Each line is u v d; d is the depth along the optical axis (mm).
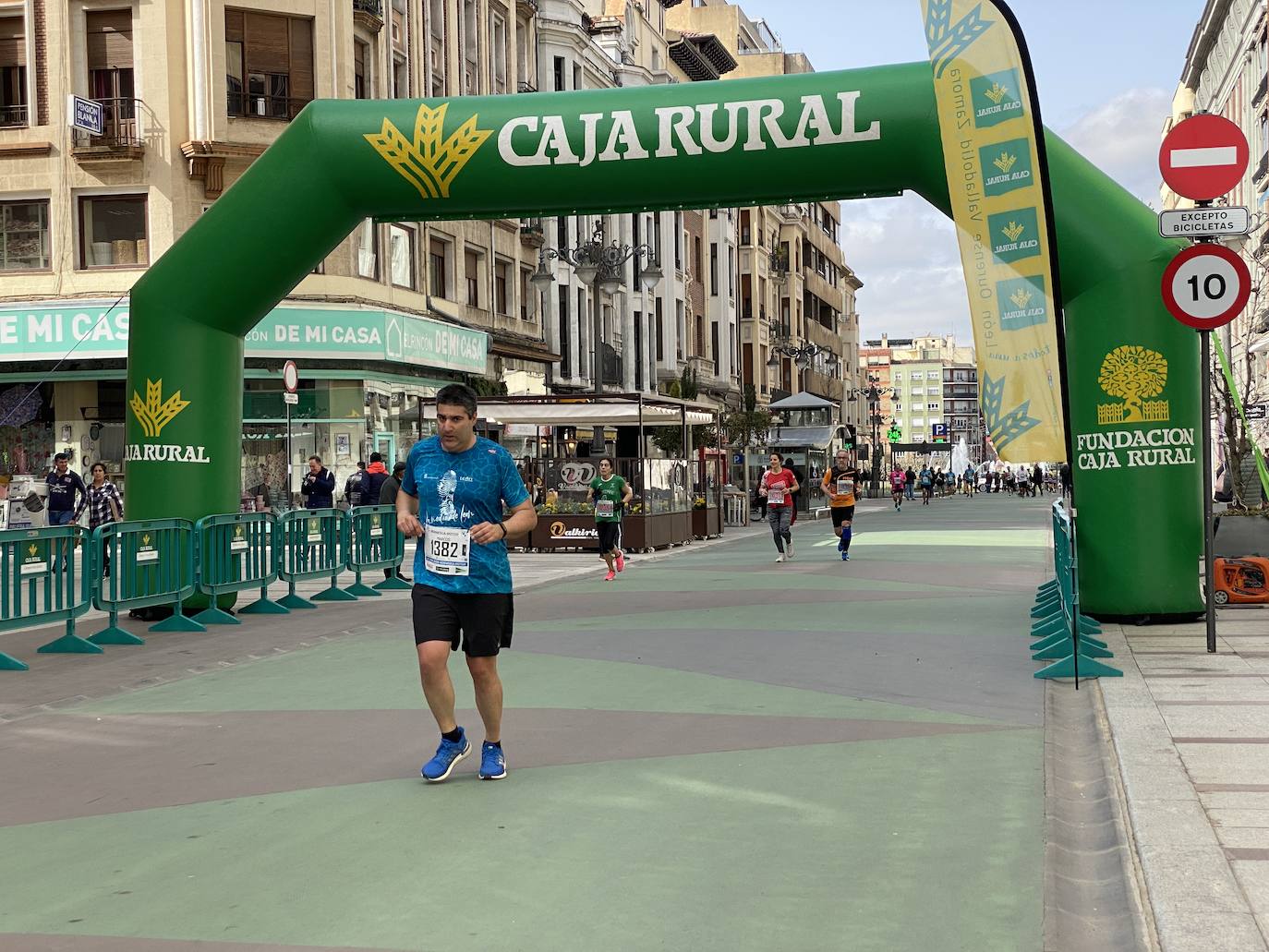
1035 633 12211
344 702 9328
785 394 78562
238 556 14656
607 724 8344
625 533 26719
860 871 5270
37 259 30953
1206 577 10562
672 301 58375
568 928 4641
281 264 14344
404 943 4516
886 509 57062
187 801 6594
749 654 11367
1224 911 4438
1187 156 10320
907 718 8430
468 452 6895
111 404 31547
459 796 6559
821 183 13164
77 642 12164
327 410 32219
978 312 10500
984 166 10492
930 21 10781
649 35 60188
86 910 4961
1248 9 47188
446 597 6859
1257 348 42250
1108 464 12305
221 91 30828
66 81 30656
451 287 38656
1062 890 5062
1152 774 6402
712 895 4984
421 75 37750
